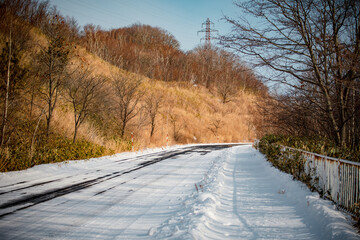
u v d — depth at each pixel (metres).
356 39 6.89
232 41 7.25
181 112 35.91
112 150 13.52
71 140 11.28
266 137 13.49
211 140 33.78
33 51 13.10
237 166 10.00
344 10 6.93
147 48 77.00
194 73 65.69
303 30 7.11
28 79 10.94
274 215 4.07
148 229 3.54
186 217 3.82
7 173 6.82
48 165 8.33
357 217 3.44
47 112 12.03
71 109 14.41
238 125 43.56
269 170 7.98
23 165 7.64
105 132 16.34
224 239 3.17
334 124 7.35
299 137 9.83
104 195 5.41
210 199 4.73
